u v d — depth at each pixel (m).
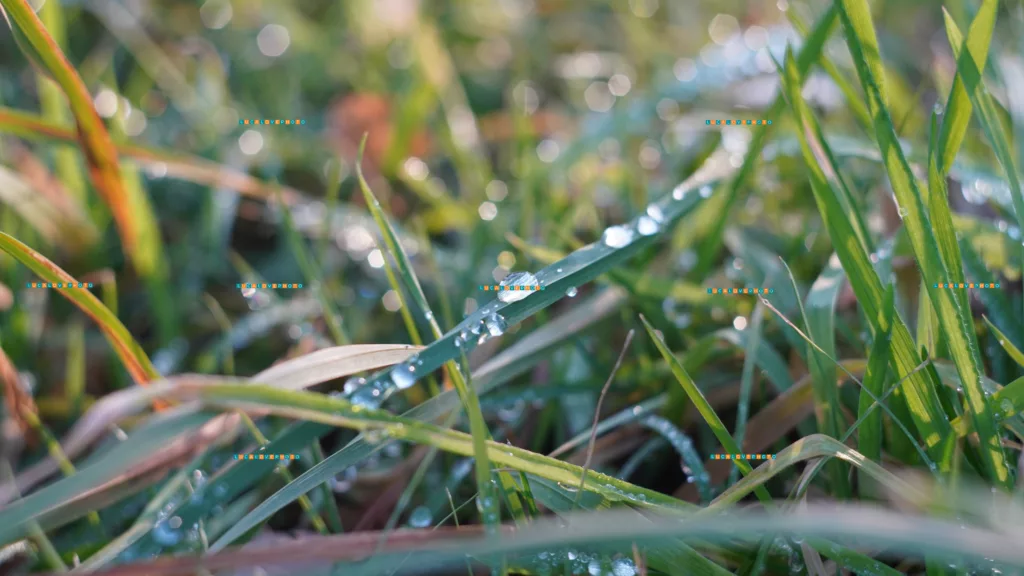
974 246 0.32
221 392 0.25
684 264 0.36
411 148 0.47
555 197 0.39
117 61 0.52
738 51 0.47
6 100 0.46
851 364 0.30
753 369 0.33
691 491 0.31
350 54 0.57
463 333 0.28
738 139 0.38
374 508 0.32
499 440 0.33
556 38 0.61
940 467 0.28
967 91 0.28
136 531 0.28
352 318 0.37
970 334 0.28
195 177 0.38
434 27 0.58
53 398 0.35
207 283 0.39
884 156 0.28
